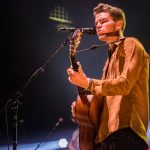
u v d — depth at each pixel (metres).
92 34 2.86
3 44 10.48
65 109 11.62
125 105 2.41
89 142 2.76
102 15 2.62
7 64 10.58
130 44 2.45
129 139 2.38
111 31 2.60
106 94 2.30
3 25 10.35
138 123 2.40
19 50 10.68
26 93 10.98
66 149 7.86
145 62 2.47
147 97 2.48
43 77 11.24
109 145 2.44
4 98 10.46
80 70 2.40
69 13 10.91
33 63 10.83
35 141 10.39
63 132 11.22
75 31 2.81
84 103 2.71
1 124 9.33
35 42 10.75
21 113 10.86
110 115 2.47
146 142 2.43
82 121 2.76
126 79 2.30
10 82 10.60
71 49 2.65
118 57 2.48
